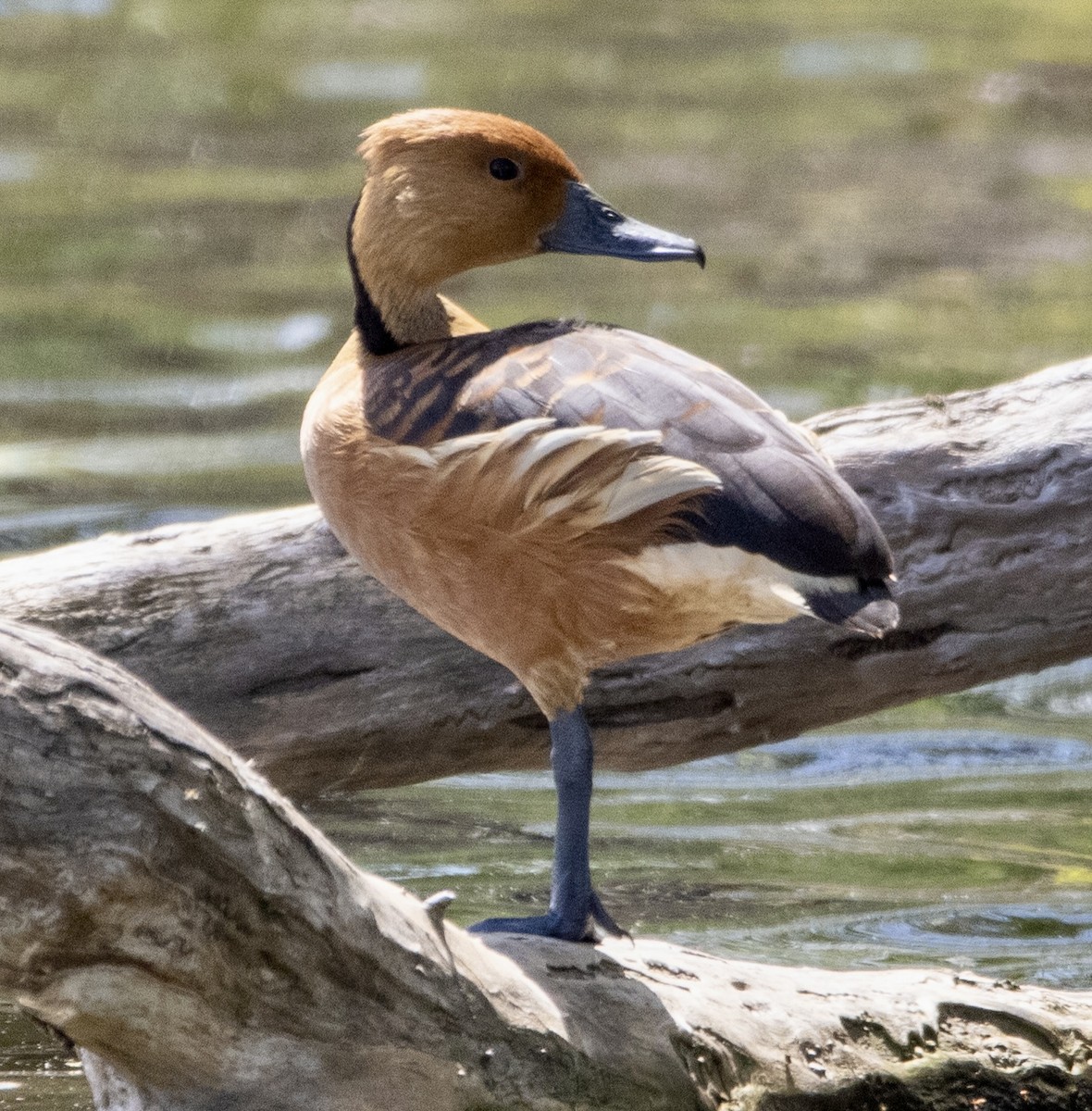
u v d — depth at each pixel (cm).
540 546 731
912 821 1077
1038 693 1305
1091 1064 757
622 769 972
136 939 579
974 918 936
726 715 944
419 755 938
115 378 1925
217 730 910
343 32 3600
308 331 2088
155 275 2298
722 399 725
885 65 3341
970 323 2111
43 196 2623
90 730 561
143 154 2842
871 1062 726
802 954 888
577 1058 660
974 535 923
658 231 850
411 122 845
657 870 1002
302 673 916
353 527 781
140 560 920
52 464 1656
